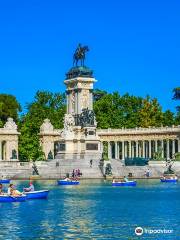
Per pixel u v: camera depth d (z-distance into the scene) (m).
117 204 103.69
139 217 86.50
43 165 187.50
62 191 130.88
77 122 198.38
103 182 163.62
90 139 195.62
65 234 72.31
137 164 198.88
